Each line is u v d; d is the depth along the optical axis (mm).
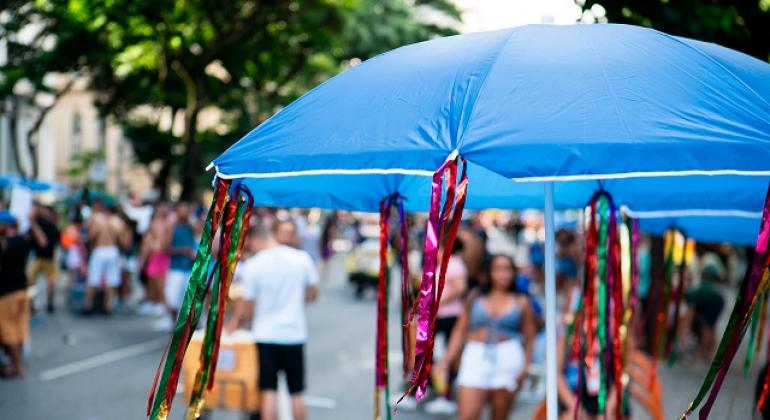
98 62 24031
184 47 22453
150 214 20906
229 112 33531
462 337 6789
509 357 6551
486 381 6512
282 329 6738
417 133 2832
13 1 21688
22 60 24078
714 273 12688
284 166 2963
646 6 5527
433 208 2678
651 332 7469
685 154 2549
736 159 2562
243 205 3535
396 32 28594
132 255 18734
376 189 4664
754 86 3010
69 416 8523
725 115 2738
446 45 3332
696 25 5605
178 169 34594
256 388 6812
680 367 11875
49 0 20422
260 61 25984
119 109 32031
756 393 4660
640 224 5691
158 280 16328
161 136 32875
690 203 4906
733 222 5535
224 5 21750
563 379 6059
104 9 20250
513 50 3061
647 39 3150
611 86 2789
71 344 13055
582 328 4699
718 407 8516
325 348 13477
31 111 39500
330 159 2883
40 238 15711
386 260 4684
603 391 4500
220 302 3498
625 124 2627
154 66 23734
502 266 6613
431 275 2707
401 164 2795
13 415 8516
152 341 13375
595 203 4668
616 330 4527
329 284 26078
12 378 10406
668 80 2855
